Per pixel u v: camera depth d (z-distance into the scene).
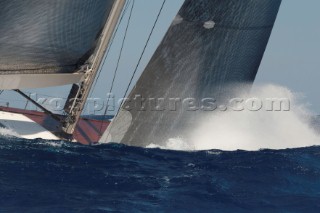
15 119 64.94
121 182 44.22
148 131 62.59
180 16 61.97
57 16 51.06
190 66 62.84
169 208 38.72
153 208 38.50
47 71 56.34
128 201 39.56
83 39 56.44
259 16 64.75
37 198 38.62
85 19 54.28
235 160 55.00
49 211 36.25
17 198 38.22
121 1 58.78
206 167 51.59
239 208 39.84
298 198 42.75
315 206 40.97
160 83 62.34
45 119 66.81
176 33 62.09
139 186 43.56
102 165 49.53
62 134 61.69
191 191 42.91
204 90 64.38
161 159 54.84
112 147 58.94
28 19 49.28
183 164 52.84
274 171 50.22
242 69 66.56
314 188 46.00
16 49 51.31
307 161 55.19
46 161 48.56
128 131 62.22
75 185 42.53
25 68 54.22
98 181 44.06
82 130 65.94
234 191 43.75
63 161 49.28
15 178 42.66
